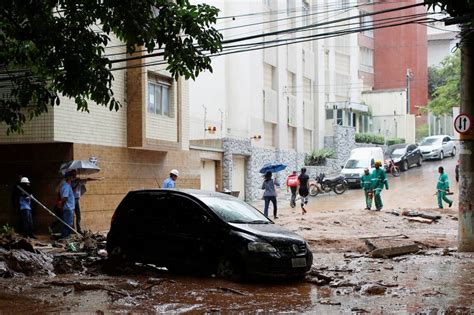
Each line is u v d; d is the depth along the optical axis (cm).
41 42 1209
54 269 1264
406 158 4375
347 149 4981
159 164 2550
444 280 1160
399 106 5762
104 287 1053
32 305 924
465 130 1527
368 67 6231
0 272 1187
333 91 5219
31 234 1908
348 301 967
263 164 3822
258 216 1227
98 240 1712
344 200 3269
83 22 1205
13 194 1914
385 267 1325
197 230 1165
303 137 4594
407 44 6216
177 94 2581
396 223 2262
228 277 1113
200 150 3067
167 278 1155
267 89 4019
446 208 2709
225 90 3775
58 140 1981
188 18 1168
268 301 960
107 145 2219
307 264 1134
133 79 2322
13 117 1478
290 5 4319
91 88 1200
